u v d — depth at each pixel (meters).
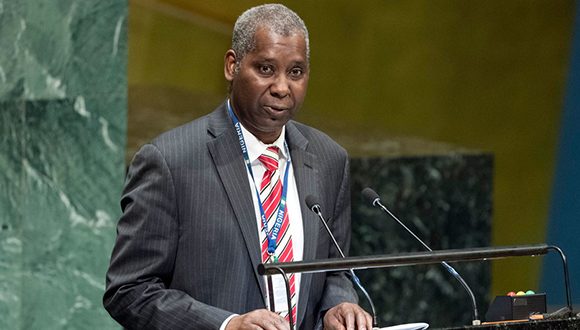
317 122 21.25
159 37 19.06
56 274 18.69
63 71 18.70
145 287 9.81
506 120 22.42
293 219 10.27
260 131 10.21
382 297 21.02
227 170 10.10
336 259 8.77
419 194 21.47
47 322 18.70
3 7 18.78
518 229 22.44
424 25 21.98
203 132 10.30
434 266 21.30
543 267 22.17
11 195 18.81
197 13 19.36
